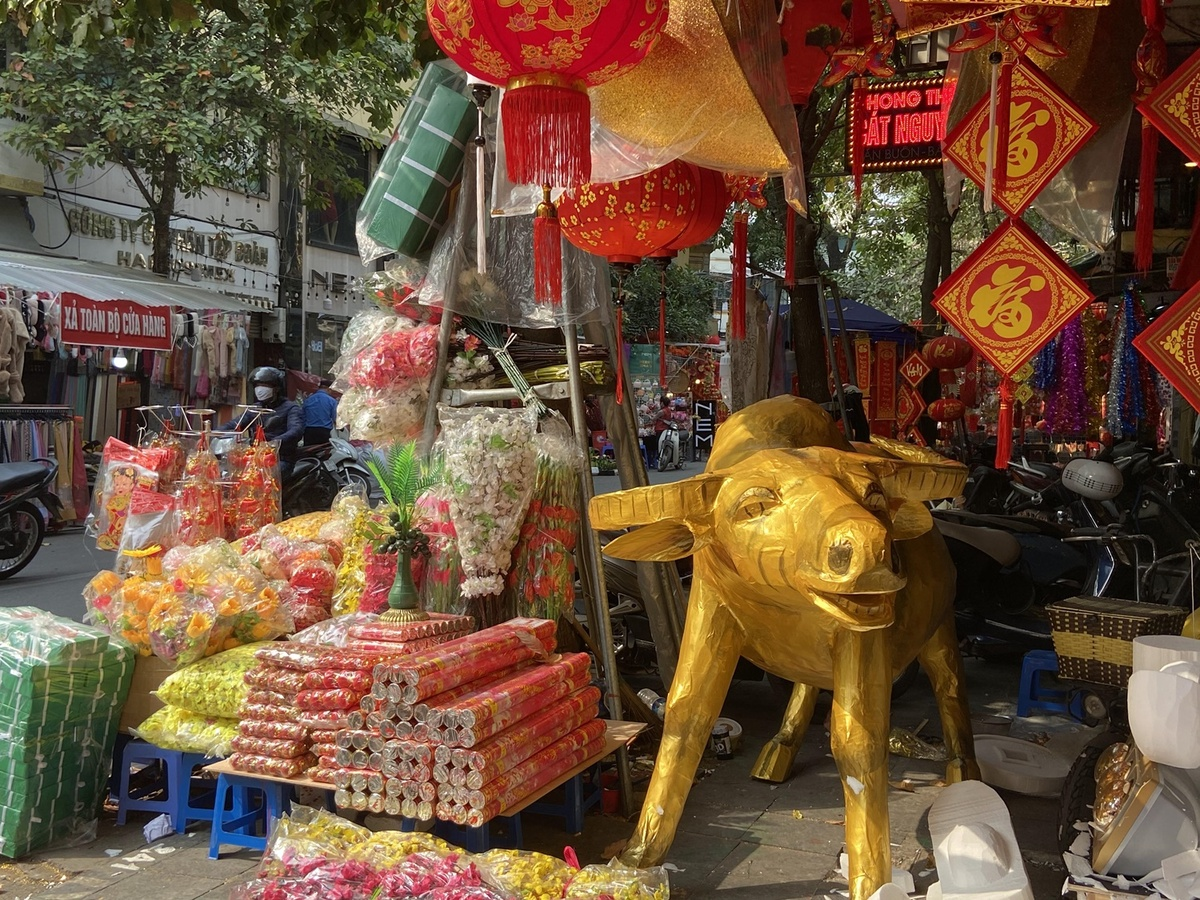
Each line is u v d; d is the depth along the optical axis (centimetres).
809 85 442
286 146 1498
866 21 399
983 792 330
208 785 414
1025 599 593
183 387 1429
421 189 473
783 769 438
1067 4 295
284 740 353
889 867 299
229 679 377
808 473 281
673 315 2019
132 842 378
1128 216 653
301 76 1332
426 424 473
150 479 489
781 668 335
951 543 585
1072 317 331
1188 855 281
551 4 253
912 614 346
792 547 268
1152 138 359
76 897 329
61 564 970
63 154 1388
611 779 420
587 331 516
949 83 487
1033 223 820
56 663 365
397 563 406
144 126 1259
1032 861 356
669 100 346
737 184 437
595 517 304
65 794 373
